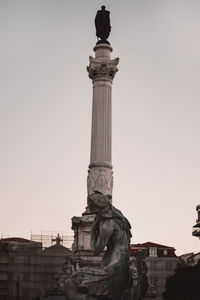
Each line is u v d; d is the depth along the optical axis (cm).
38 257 6606
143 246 7419
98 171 4131
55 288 3825
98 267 920
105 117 4300
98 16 4700
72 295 895
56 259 6606
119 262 926
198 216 5741
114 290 911
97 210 951
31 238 7231
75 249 3847
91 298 890
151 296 3788
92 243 980
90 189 4112
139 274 998
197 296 3853
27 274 6531
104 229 942
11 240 7538
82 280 898
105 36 4650
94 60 4431
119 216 965
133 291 970
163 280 6656
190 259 6575
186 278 3900
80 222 3841
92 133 4300
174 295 3972
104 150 4206
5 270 6538
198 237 6025
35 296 6462
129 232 973
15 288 6475
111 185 4156
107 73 4400
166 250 7369
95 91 4400
